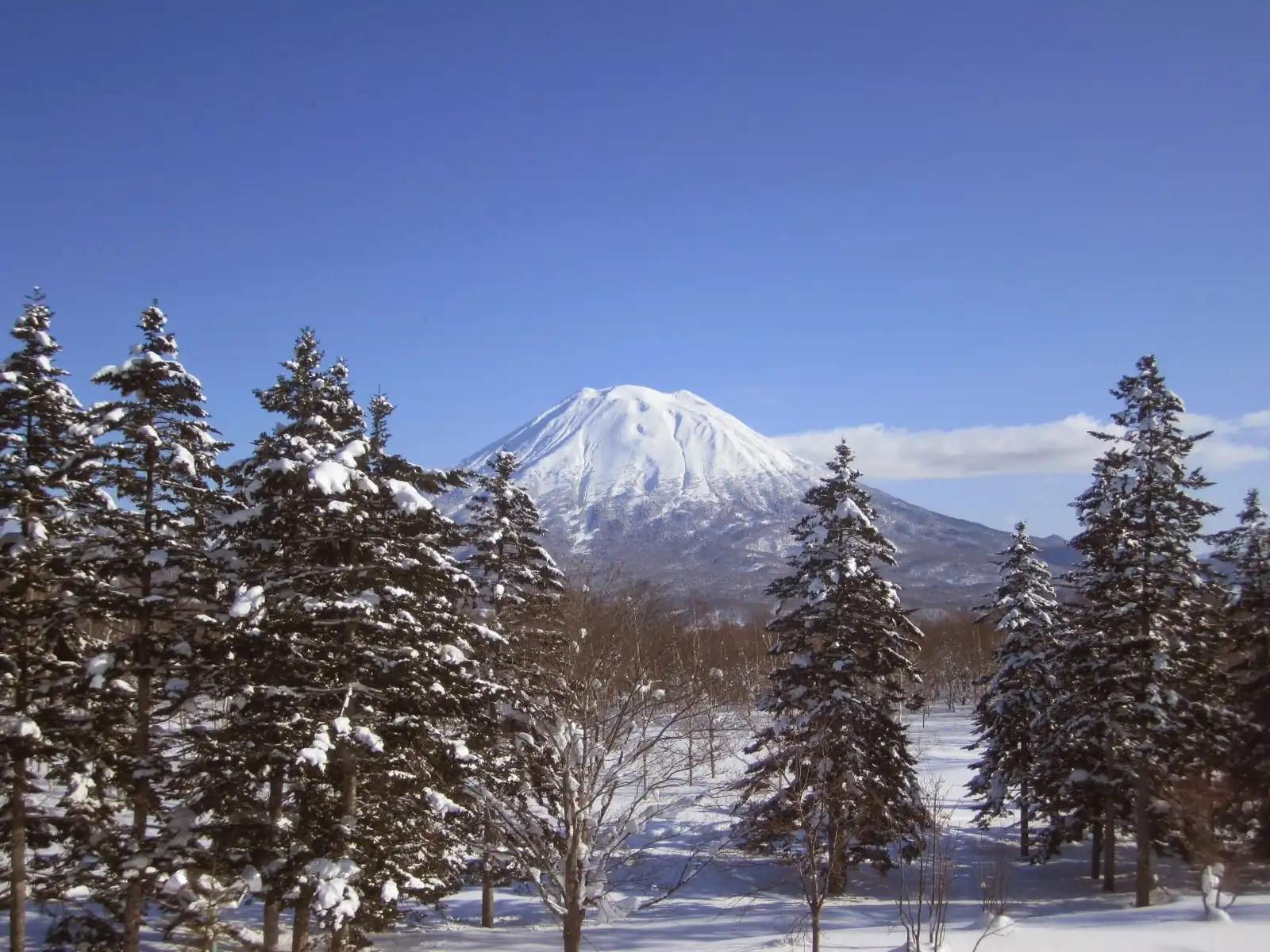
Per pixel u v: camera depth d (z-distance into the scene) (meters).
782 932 26.55
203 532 20.00
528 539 28.16
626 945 25.44
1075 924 24.59
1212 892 26.70
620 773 22.14
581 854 18.31
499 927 29.97
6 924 25.81
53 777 20.06
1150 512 28.88
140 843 18.58
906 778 30.80
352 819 17.66
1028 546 38.53
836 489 31.12
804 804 26.53
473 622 21.27
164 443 19.20
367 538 18.58
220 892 17.66
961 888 34.47
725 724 29.14
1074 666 31.08
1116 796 30.81
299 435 18.81
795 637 30.94
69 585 18.72
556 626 23.12
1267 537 33.56
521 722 19.27
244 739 18.12
